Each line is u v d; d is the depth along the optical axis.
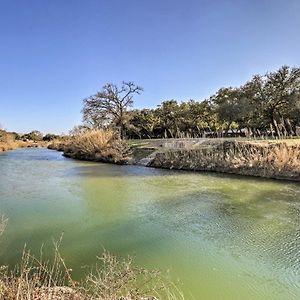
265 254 5.41
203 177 13.83
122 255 5.38
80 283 4.10
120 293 3.77
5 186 11.94
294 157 13.27
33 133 63.56
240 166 14.69
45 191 10.91
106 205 8.81
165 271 4.78
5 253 5.36
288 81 31.23
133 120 41.59
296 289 4.31
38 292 3.33
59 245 5.77
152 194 10.27
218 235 6.34
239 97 34.88
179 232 6.53
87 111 36.88
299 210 7.99
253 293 4.20
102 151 23.30
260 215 7.62
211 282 4.47
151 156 20.25
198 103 42.31
